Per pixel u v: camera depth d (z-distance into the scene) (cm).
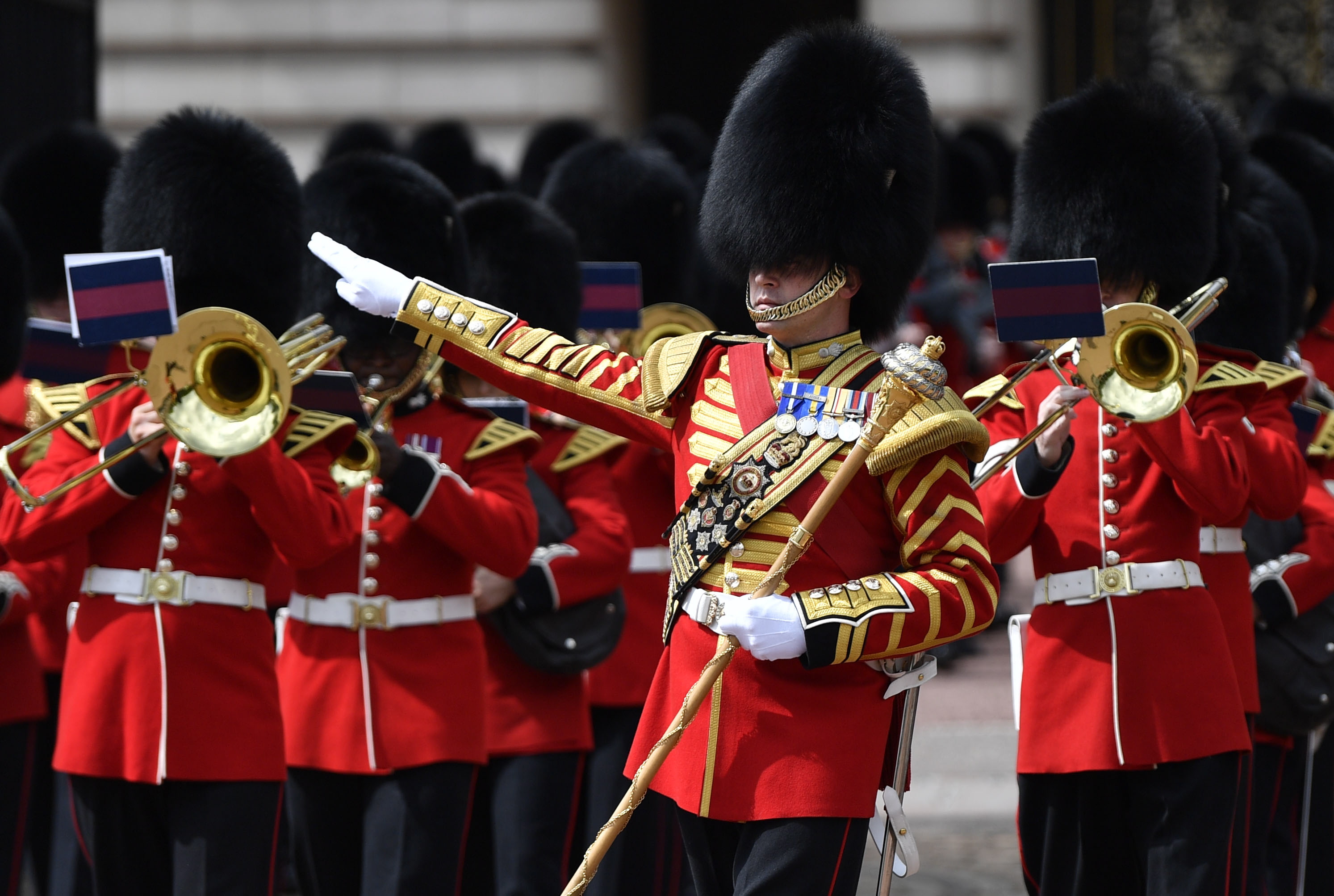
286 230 2100
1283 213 2580
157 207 2058
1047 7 6788
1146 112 2069
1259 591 2245
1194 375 1703
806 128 1590
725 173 1633
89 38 3534
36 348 1900
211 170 2062
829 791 1520
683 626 1579
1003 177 5991
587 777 2378
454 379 2325
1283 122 3803
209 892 1873
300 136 6888
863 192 1582
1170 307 2084
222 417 1650
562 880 2269
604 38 6888
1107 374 1727
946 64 6788
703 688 1497
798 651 1477
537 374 1634
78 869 2292
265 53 6856
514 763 2259
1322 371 2845
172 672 1892
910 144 1612
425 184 2275
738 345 1611
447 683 2069
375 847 2036
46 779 2583
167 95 6838
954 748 3303
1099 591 1952
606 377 1631
